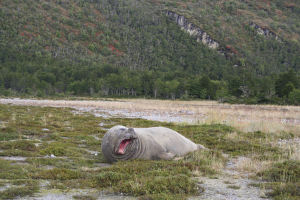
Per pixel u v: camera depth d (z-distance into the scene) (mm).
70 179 6855
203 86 90125
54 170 7203
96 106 37031
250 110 34094
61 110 28234
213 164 8250
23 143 10469
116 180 6574
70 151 10023
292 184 6262
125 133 8336
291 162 8234
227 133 14547
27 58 170875
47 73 127688
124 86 107750
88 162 8883
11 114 22062
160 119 22469
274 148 11234
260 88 72500
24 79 105125
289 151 10570
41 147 10562
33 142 11352
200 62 195125
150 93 106875
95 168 8133
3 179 6598
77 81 115625
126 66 184125
